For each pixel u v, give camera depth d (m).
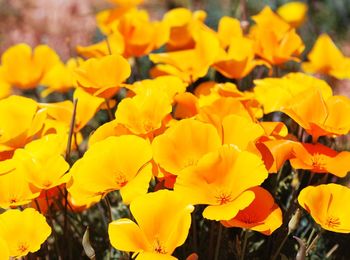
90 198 0.84
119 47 1.07
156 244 0.81
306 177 1.00
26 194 0.85
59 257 0.90
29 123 0.93
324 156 0.87
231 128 0.86
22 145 0.91
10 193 0.85
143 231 0.81
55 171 0.85
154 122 0.88
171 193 0.81
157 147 0.84
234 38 1.04
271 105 0.94
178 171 0.84
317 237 0.86
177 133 0.85
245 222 0.83
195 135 0.85
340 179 1.05
